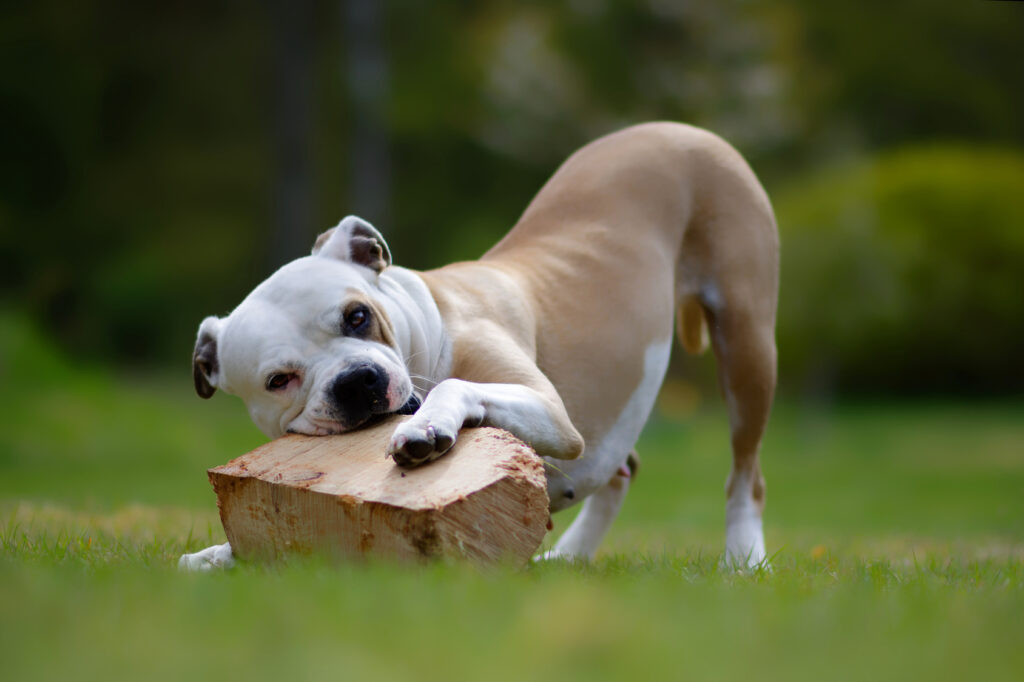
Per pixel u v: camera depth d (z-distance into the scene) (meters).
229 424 20.16
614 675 2.76
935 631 3.37
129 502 10.31
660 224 6.02
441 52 32.38
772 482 17.30
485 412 4.66
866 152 31.05
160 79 33.88
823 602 3.83
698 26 25.77
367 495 4.24
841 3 33.72
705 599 3.78
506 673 2.75
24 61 31.81
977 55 35.03
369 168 27.81
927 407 26.03
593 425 5.69
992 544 8.42
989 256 26.05
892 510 14.05
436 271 5.64
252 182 33.69
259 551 4.63
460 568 4.07
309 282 4.90
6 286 30.92
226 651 2.91
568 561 5.65
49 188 32.59
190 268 31.56
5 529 6.39
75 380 18.67
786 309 21.98
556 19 27.50
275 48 29.80
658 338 5.93
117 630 3.11
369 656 2.86
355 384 4.64
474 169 34.16
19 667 2.79
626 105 26.33
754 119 26.12
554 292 5.68
